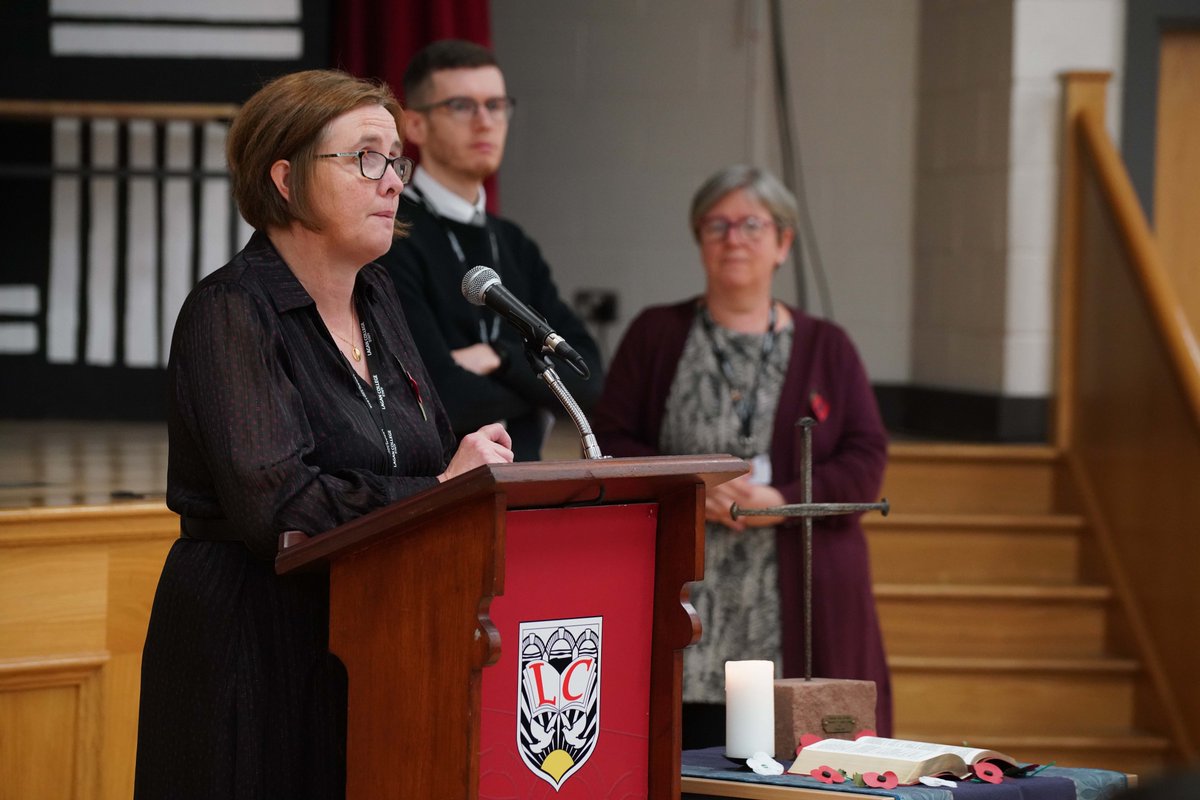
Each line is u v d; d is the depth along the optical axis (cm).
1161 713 821
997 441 1008
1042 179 1009
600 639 316
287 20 1036
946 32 1124
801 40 1203
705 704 555
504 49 1235
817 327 591
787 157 1205
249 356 328
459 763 288
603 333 1241
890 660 849
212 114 1007
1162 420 829
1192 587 787
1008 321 1011
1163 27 1020
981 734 830
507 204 1239
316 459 340
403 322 390
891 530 916
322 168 341
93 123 1055
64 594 538
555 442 1017
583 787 313
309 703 340
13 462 766
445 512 292
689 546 319
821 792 342
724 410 576
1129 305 886
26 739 532
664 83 1230
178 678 340
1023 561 921
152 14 1030
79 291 1062
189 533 348
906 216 1185
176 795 337
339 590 315
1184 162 1062
